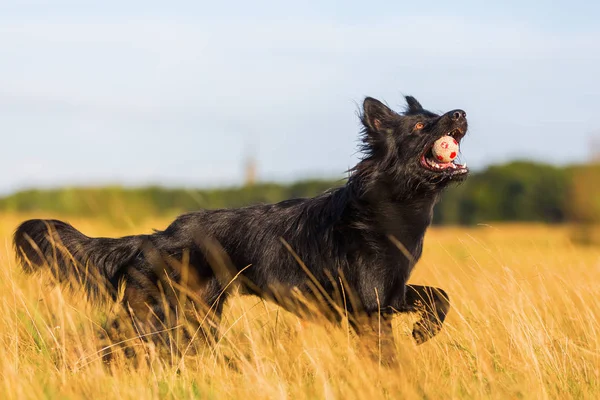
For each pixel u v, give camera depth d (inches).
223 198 1926.7
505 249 541.3
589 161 1519.4
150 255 437.7
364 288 408.5
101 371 351.9
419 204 418.6
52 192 1846.7
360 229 409.7
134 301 432.1
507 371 356.5
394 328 436.5
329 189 442.0
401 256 413.4
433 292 426.0
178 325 424.5
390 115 430.3
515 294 415.5
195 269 435.8
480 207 2132.1
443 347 384.5
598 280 497.7
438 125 408.8
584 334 401.7
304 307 424.5
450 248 716.7
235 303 456.8
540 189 2065.7
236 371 382.3
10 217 1326.3
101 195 1615.4
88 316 449.4
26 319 431.5
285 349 385.7
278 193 1920.5
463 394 331.0
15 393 315.0
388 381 332.8
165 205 1889.8
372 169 418.0
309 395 326.6
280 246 429.1
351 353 353.7
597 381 341.1
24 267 446.9
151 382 352.5
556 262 531.8
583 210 1465.3
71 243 444.8
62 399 319.9
